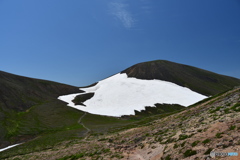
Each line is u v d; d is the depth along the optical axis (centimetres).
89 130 7375
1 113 9175
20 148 5641
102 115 11581
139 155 2458
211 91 18750
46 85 17688
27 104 11356
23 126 8419
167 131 3272
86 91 18588
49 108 11638
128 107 13212
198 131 2211
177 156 1791
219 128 1983
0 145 6494
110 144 3634
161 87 17088
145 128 4897
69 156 3303
